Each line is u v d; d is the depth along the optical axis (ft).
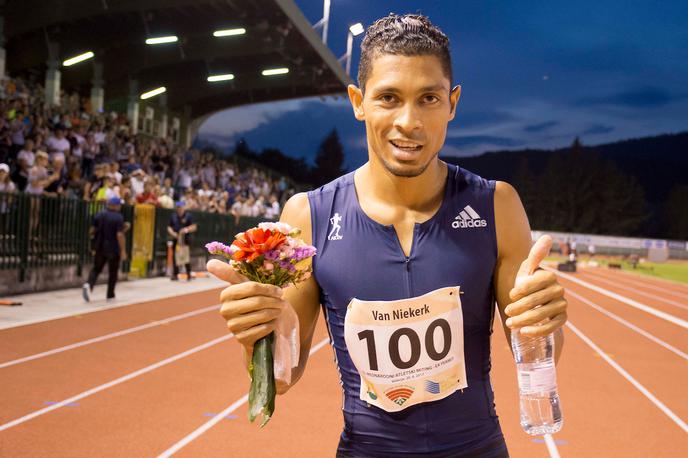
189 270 54.08
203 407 17.22
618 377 23.07
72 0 62.18
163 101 103.14
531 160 453.58
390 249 5.46
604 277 92.32
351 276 5.47
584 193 232.73
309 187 149.69
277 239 4.97
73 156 53.36
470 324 5.47
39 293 38.19
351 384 5.59
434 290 5.37
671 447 15.49
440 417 5.32
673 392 21.03
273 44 80.64
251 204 81.71
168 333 28.25
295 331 5.17
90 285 35.91
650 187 401.08
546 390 5.01
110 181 46.60
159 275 55.72
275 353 4.99
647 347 30.09
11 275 35.83
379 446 5.38
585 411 18.43
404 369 5.36
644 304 52.95
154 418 16.12
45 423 15.31
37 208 37.70
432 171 5.55
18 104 50.44
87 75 83.10
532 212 235.20
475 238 5.50
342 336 5.60
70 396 17.62
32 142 44.16
